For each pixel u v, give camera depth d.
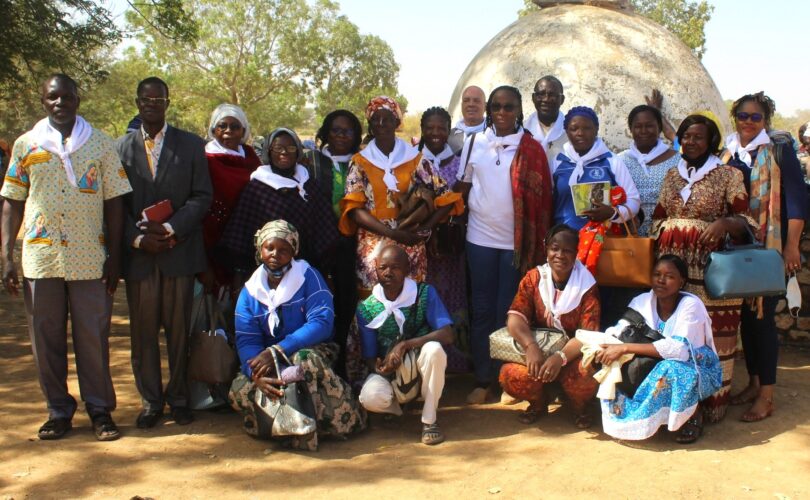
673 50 6.33
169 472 3.71
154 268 4.29
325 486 3.55
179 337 4.44
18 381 5.16
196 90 36.62
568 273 4.41
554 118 5.23
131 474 3.67
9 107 18.06
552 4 6.96
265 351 4.09
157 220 4.15
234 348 4.47
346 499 3.41
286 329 4.29
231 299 4.70
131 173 4.25
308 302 4.29
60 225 3.96
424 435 4.15
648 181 4.89
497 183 4.82
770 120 4.81
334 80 40.22
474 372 5.17
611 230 4.70
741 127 4.65
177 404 4.50
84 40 11.31
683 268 4.15
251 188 4.54
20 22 10.64
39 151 3.94
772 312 4.44
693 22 22.25
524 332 4.35
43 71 12.12
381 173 4.65
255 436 4.18
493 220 4.84
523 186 4.73
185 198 4.33
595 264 4.44
